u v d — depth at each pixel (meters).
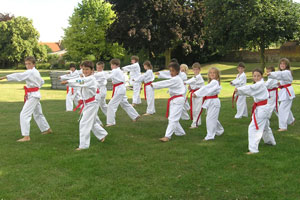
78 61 43.16
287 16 21.66
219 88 6.46
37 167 4.84
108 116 7.99
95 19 39.31
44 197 3.83
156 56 37.28
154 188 4.06
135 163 5.02
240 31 22.42
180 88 6.57
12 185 4.17
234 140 6.40
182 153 5.52
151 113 9.73
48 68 55.84
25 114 6.46
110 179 4.37
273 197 3.77
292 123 7.81
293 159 5.08
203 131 7.32
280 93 7.35
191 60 40.38
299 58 32.84
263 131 5.82
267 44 23.91
